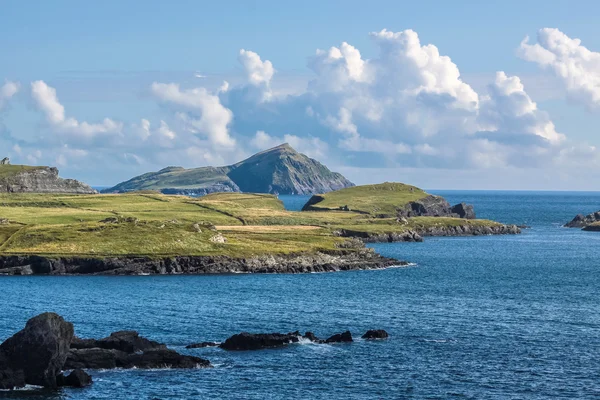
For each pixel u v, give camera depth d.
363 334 126.06
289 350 113.44
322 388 95.69
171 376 100.00
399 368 104.38
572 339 122.12
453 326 132.62
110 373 100.94
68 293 170.00
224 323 134.88
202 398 91.75
